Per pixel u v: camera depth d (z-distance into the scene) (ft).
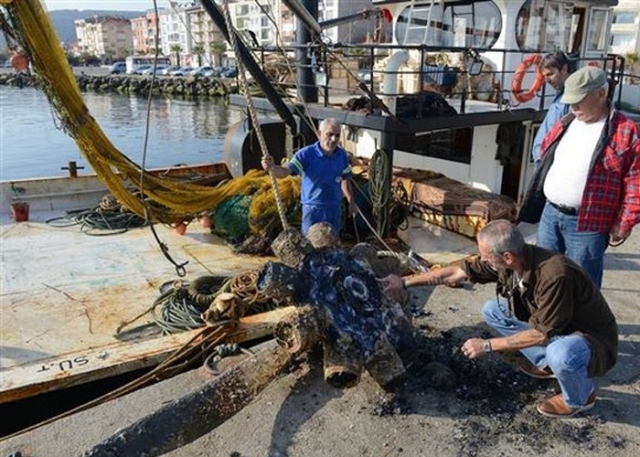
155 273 18.24
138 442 9.08
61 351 13.65
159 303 15.87
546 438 9.80
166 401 10.82
